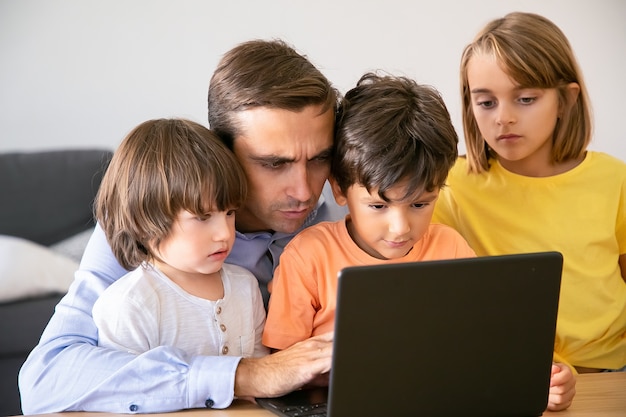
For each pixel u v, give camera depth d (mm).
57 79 3199
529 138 1698
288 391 1210
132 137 1354
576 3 3248
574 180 1769
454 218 1801
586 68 3287
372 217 1369
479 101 1722
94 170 3084
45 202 3000
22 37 3164
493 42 1686
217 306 1380
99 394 1219
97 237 1471
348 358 1046
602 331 1724
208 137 1345
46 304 2562
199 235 1310
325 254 1450
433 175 1336
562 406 1246
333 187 1463
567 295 1732
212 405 1221
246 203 1441
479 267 1075
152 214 1304
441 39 3219
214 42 3197
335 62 3191
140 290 1321
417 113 1369
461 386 1112
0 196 2969
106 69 3205
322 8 3162
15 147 3215
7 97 3188
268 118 1361
